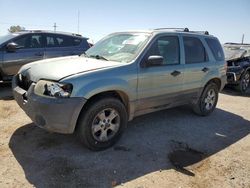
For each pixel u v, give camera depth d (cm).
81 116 407
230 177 387
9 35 826
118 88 432
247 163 430
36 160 395
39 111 388
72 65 437
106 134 439
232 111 728
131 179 365
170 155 441
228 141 514
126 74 444
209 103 657
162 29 560
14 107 626
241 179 384
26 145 438
